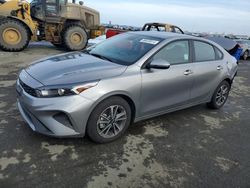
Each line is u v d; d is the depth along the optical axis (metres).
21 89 3.35
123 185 2.76
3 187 2.54
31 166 2.89
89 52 4.41
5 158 2.98
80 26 11.86
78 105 3.07
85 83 3.15
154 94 3.87
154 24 12.04
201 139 4.01
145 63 3.75
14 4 10.27
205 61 4.73
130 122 3.84
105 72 3.40
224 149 3.78
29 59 8.78
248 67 12.54
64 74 3.28
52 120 3.08
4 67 7.24
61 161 3.04
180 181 2.94
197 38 4.67
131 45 4.18
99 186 2.70
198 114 5.04
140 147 3.54
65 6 11.64
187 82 4.34
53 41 11.79
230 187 2.94
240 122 4.91
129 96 3.52
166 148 3.60
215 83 4.99
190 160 3.38
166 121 4.49
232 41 10.38
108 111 3.42
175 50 4.20
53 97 3.04
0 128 3.61
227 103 6.00
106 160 3.15
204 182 2.97
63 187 2.63
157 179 2.92
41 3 11.17
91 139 3.41
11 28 10.00
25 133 3.54
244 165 3.42
